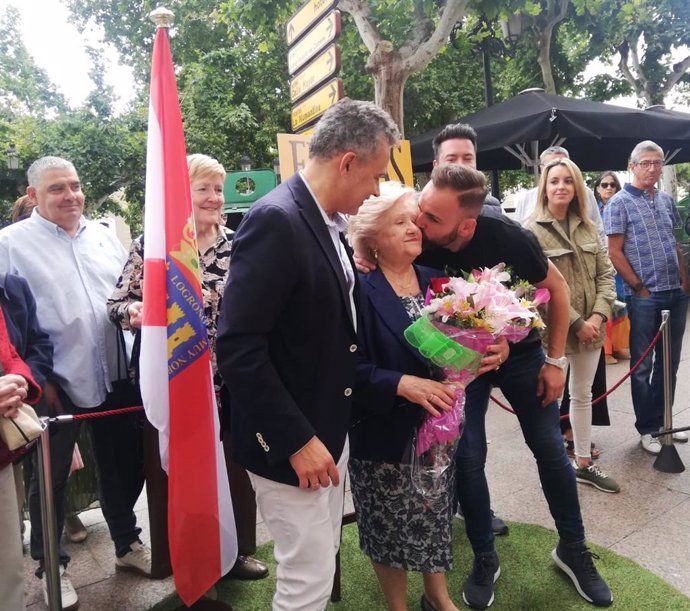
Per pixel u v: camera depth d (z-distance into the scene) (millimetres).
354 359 1598
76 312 2436
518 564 2461
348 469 2035
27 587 2543
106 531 3080
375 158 1498
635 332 3551
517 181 14516
